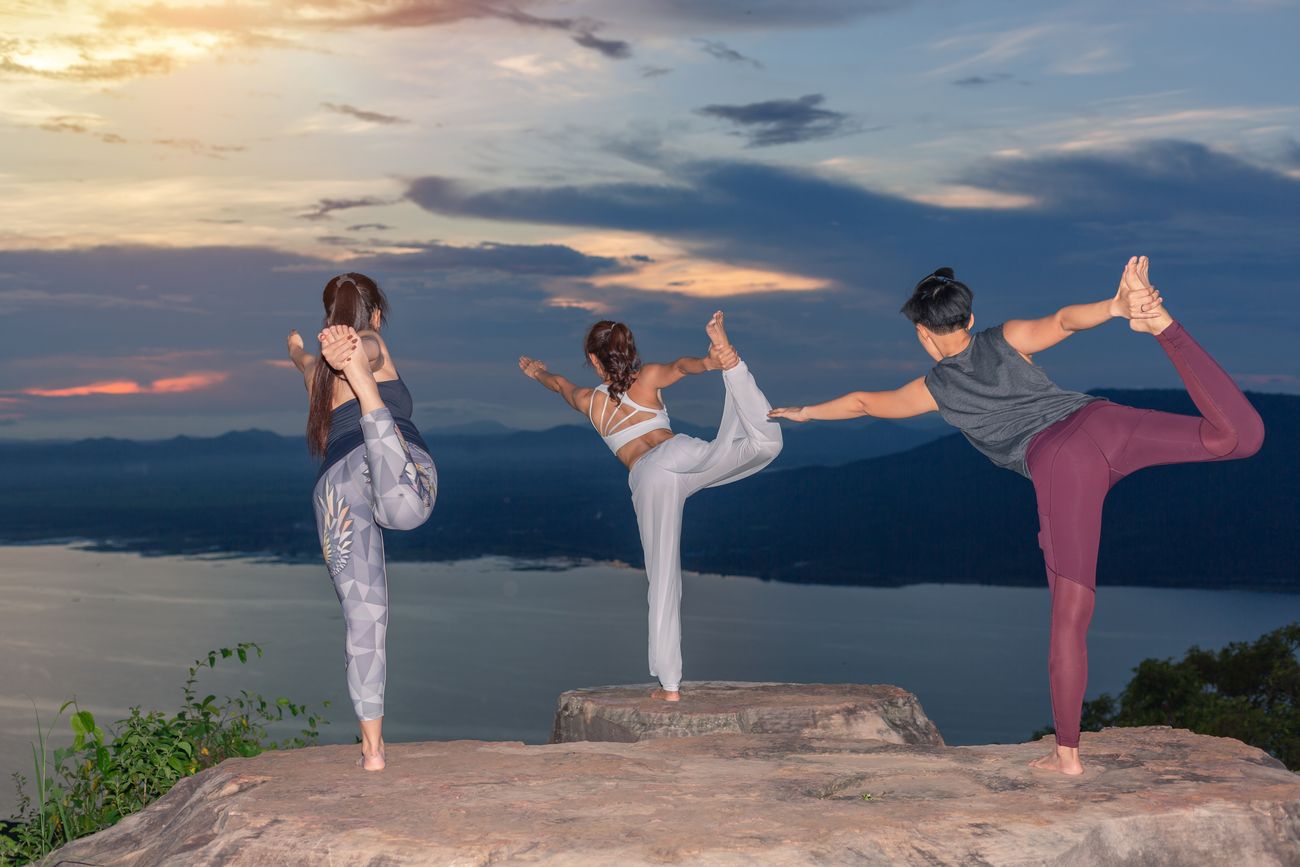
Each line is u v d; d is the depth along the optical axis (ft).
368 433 13.14
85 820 18.17
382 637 13.84
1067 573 13.56
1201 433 12.92
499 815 11.72
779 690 23.04
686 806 12.18
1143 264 12.62
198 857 11.03
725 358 20.49
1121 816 11.83
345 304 14.43
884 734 20.85
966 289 14.46
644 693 23.04
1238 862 12.05
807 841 10.83
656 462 21.95
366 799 12.40
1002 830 11.39
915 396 15.15
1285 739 85.35
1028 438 13.91
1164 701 95.04
